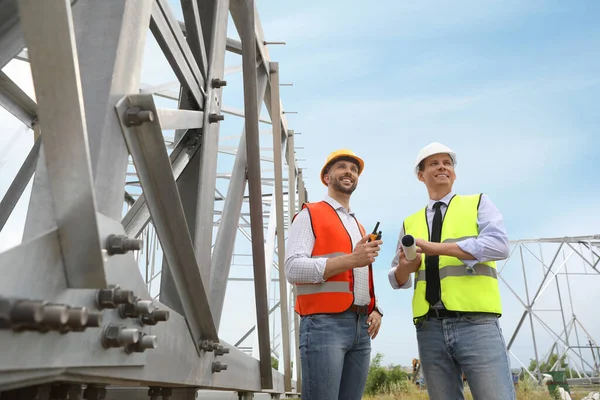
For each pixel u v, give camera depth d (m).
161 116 1.79
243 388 3.34
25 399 1.16
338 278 3.04
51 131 1.04
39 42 1.00
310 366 2.95
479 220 3.05
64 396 1.30
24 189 2.19
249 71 2.83
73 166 1.06
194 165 2.48
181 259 1.84
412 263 3.03
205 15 2.74
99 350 1.20
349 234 3.32
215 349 2.36
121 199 1.38
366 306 3.17
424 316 3.00
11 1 1.34
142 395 2.83
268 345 3.73
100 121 1.28
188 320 2.04
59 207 1.07
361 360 3.18
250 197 3.14
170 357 1.81
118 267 1.32
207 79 2.48
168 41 1.94
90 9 1.40
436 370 2.95
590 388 21.03
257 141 3.00
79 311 0.93
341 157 3.52
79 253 1.08
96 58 1.34
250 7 2.66
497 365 2.74
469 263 2.84
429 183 3.31
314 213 3.26
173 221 1.69
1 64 1.44
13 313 0.84
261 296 3.39
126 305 1.31
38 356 0.96
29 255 0.97
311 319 3.01
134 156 1.46
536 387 13.66
